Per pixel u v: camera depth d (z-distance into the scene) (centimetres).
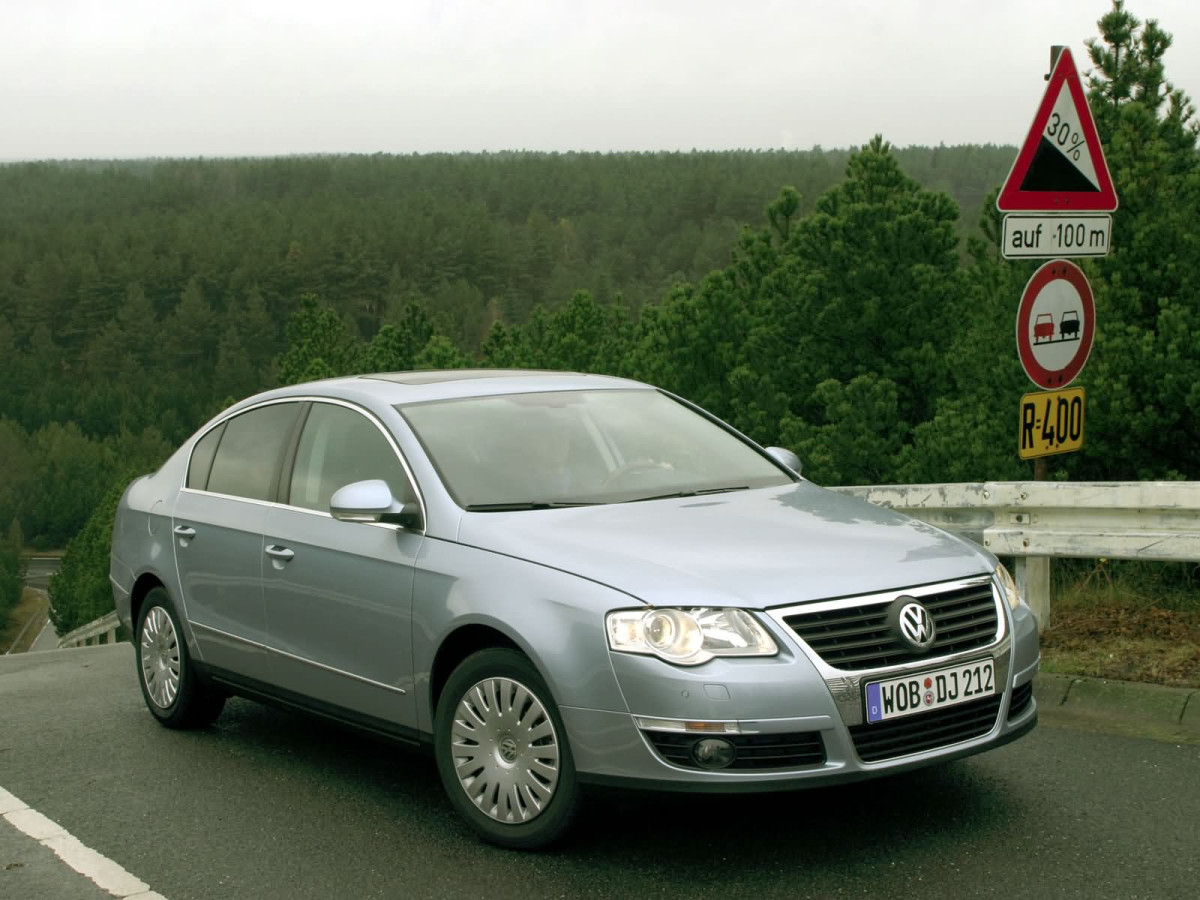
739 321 2066
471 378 610
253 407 648
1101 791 502
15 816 538
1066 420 695
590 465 547
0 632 13225
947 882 424
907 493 729
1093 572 788
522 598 457
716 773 418
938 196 1709
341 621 537
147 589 691
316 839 495
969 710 449
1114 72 1218
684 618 426
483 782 475
